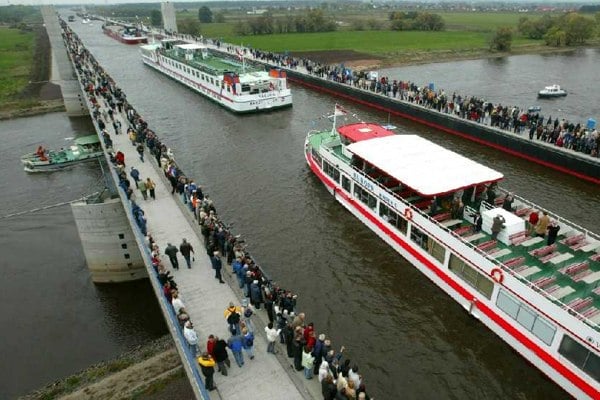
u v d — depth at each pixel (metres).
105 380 26.30
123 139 46.53
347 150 37.22
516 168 46.88
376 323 26.98
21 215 46.16
